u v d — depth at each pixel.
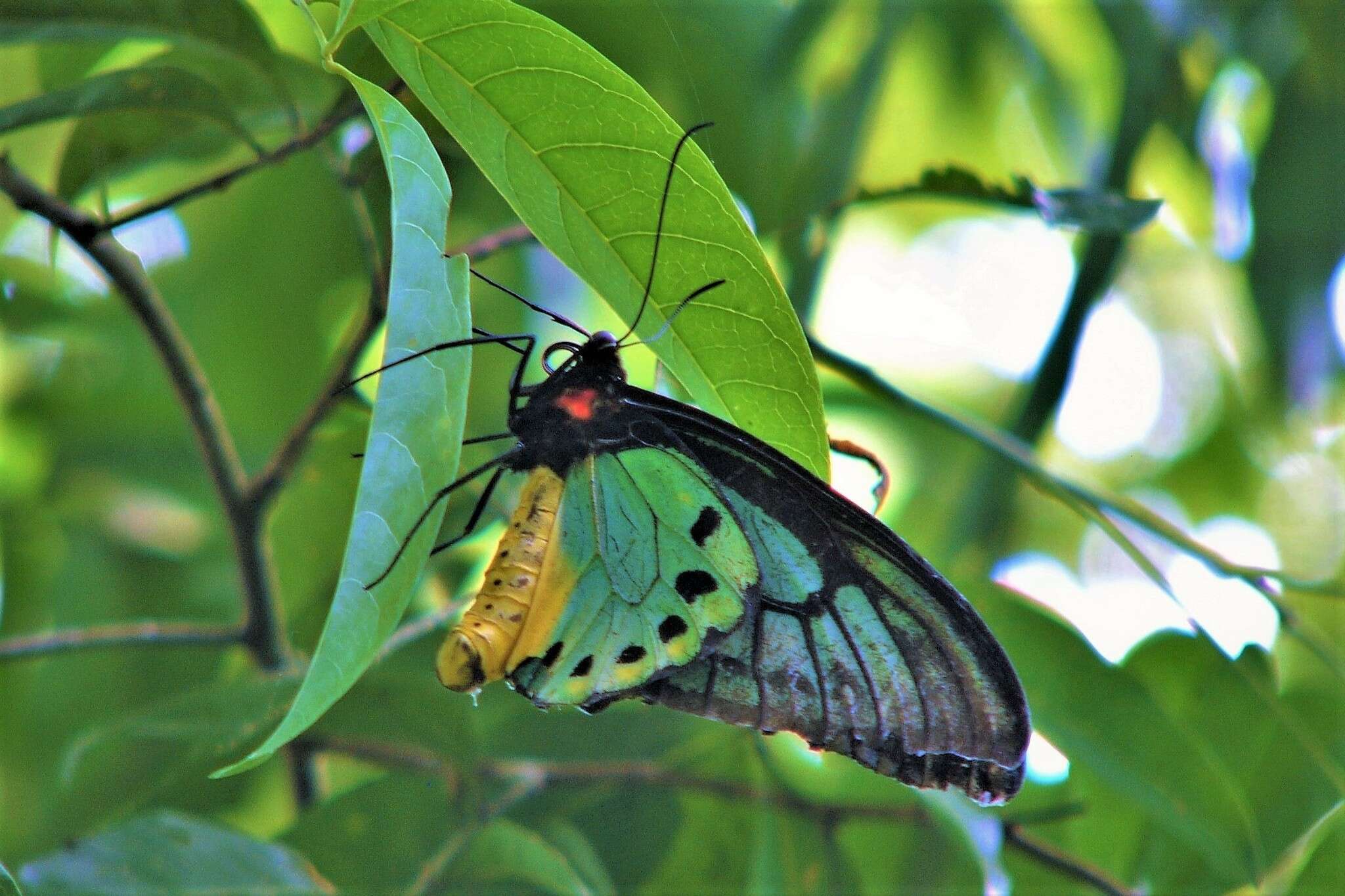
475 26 1.63
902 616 1.67
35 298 1.81
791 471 1.68
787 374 1.66
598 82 1.64
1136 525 1.73
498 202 1.74
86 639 1.73
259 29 1.69
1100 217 1.71
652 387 1.74
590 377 1.68
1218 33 1.80
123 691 1.81
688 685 1.68
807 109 1.79
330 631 1.60
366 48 1.66
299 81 1.72
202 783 1.79
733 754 1.76
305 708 1.60
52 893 1.69
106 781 1.79
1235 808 1.72
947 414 1.74
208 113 1.69
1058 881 1.76
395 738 1.75
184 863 1.70
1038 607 1.74
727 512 1.68
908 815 1.76
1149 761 1.73
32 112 1.68
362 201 1.70
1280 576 1.72
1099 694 1.73
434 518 1.61
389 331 1.61
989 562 1.79
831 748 1.68
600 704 1.68
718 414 1.66
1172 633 1.76
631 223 1.65
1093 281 1.78
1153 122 1.80
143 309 1.71
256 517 1.73
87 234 1.69
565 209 1.65
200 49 1.70
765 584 1.68
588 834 1.76
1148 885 1.75
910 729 1.68
